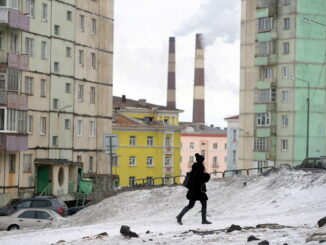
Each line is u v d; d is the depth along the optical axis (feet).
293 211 120.37
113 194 201.87
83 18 305.53
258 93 396.37
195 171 98.94
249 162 399.85
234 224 90.12
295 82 384.47
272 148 390.63
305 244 65.26
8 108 246.27
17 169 259.80
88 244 78.89
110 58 323.78
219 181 173.58
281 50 387.96
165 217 130.52
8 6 250.78
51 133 282.77
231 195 155.02
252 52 399.24
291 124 385.09
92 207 175.63
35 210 163.22
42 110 277.03
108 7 322.34
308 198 133.69
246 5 402.31
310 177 146.10
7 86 248.52
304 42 384.27
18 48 261.03
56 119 285.84
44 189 270.46
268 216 112.47
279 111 388.98
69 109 294.05
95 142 313.73
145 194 175.11
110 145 182.50
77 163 292.40
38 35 273.75
